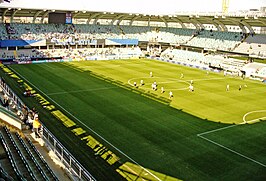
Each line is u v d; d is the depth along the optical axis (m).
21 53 71.44
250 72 68.69
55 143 21.34
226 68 73.06
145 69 66.81
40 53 73.50
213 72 69.25
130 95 42.72
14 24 78.06
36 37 77.69
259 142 28.59
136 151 25.12
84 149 24.89
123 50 90.12
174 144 26.98
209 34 90.12
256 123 34.03
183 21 94.94
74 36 84.38
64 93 41.69
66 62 69.81
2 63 62.38
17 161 16.98
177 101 41.44
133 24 101.56
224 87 53.22
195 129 31.02
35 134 22.00
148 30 100.00
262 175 22.50
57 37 80.19
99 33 90.56
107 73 58.81
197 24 94.31
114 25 96.50
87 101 38.50
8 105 27.75
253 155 25.75
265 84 58.66
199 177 21.67
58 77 52.22
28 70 57.16
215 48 83.62
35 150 19.08
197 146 26.91
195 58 84.38
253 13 66.62
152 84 49.66
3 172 13.26
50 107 35.12
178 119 33.75
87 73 57.44
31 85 45.12
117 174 21.39
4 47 70.75
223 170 22.89
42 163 17.98
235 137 29.52
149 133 29.14
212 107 39.66
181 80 56.66
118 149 25.31
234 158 24.98
